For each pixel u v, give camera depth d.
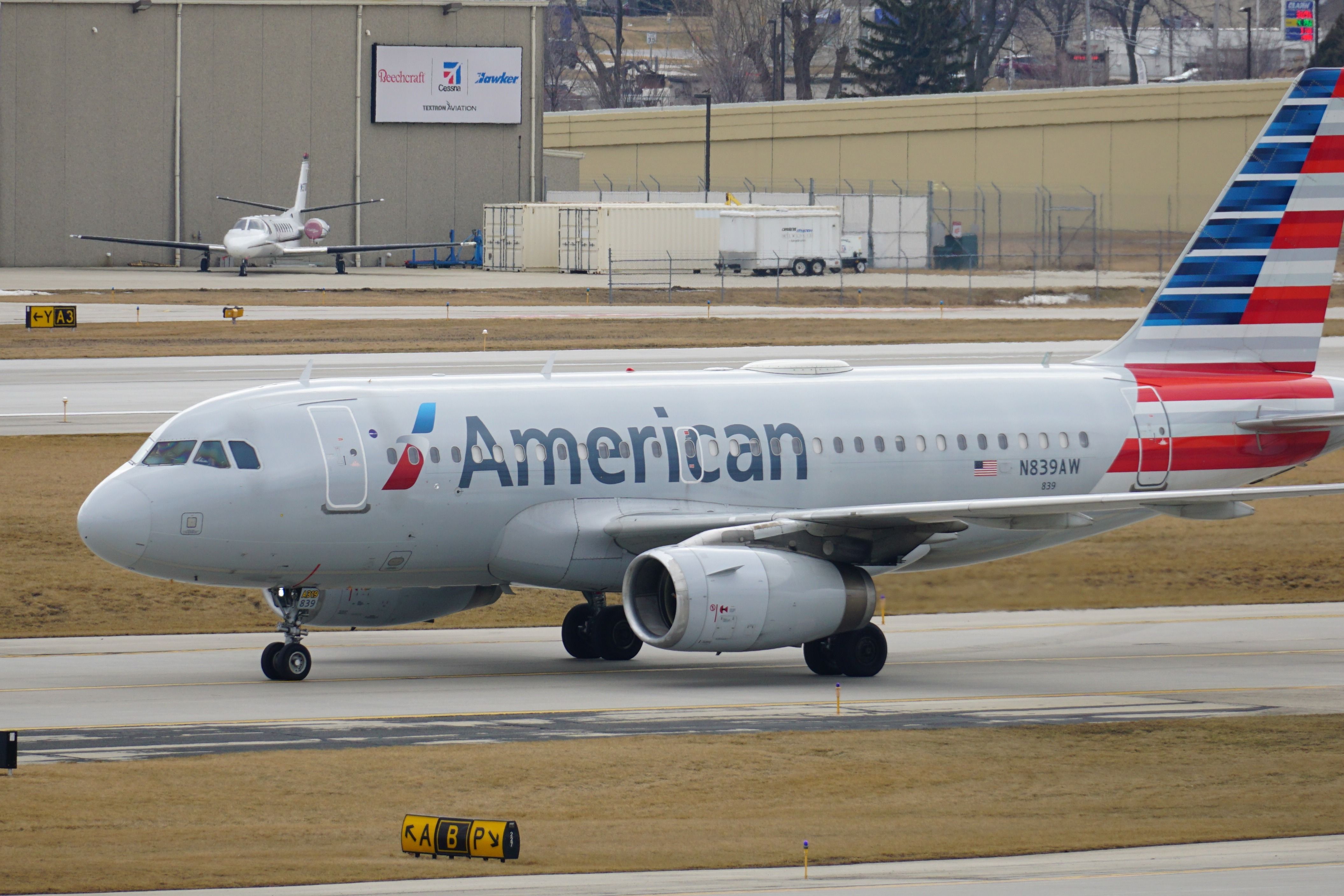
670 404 128.25
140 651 129.62
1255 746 95.56
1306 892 65.25
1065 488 139.25
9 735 84.44
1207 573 166.38
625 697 109.88
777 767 88.50
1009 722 101.81
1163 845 74.12
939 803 82.00
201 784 82.81
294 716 101.06
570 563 122.50
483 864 69.44
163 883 65.75
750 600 114.19
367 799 80.69
